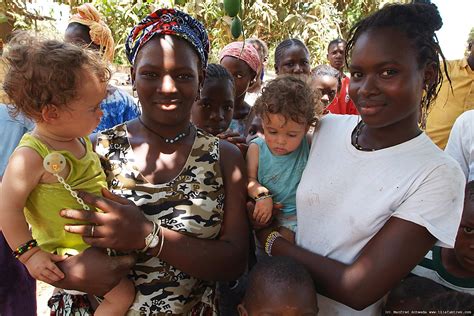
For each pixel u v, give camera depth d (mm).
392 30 1464
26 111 1509
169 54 1629
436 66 1541
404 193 1492
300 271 1582
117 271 1550
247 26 6242
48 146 1562
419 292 1650
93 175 1631
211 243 1668
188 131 1802
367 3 7680
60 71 1457
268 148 2094
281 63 4367
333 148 1730
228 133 2270
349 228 1604
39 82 1451
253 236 2197
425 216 1447
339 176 1646
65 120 1525
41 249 1549
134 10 5020
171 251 1572
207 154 1767
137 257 1662
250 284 1630
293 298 1529
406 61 1441
